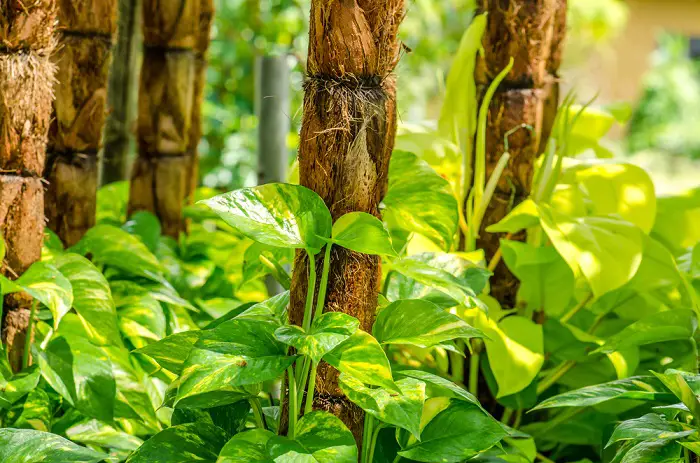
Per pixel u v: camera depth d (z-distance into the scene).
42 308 2.17
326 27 1.93
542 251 2.24
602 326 2.37
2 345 2.06
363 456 1.98
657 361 2.34
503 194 2.30
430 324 1.97
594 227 2.22
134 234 2.43
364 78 1.94
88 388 2.09
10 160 2.04
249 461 1.87
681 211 2.45
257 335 1.92
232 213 1.89
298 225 1.91
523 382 2.16
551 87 2.50
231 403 2.02
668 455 1.99
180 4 2.49
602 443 2.17
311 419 1.92
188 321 2.31
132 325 2.20
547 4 2.28
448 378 2.28
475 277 2.13
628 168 2.35
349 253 1.94
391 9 1.95
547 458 2.31
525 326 2.21
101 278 2.14
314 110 1.94
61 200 2.34
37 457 1.93
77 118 2.33
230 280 2.50
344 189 1.94
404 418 1.89
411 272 2.00
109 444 2.11
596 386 2.06
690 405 1.95
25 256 2.06
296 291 1.96
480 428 1.97
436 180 2.16
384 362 1.88
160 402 2.18
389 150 1.98
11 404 2.02
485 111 2.26
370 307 1.96
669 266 2.27
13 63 2.03
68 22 2.30
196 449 1.95
